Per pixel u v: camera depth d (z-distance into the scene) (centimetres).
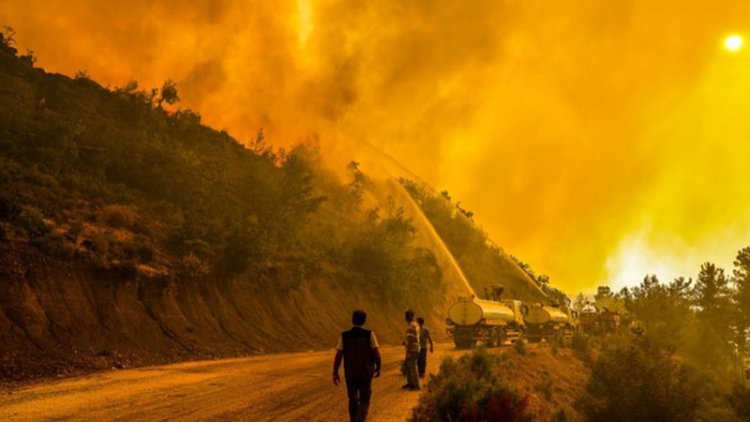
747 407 2341
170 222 3281
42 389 1334
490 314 3666
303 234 4619
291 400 1278
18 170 2845
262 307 3189
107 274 2322
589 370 2958
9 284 1892
